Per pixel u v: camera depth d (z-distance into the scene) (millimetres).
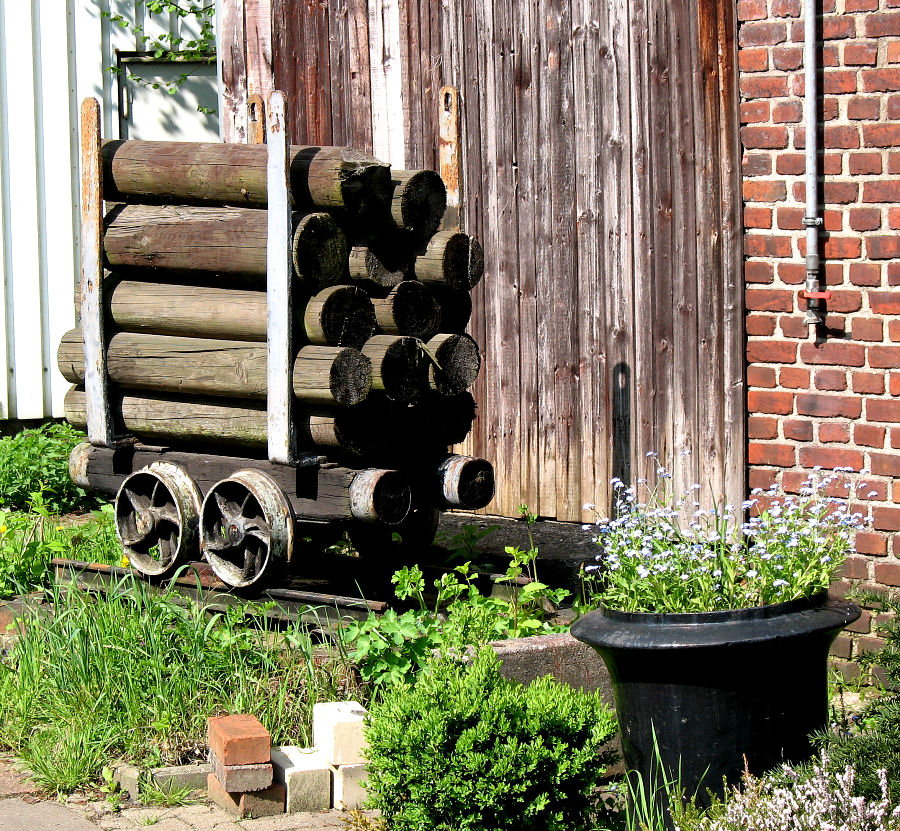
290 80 8578
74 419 6891
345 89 8336
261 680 5379
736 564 4680
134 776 4887
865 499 5969
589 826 4359
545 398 7555
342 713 4945
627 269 7102
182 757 5090
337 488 6027
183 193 6430
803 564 4629
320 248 5930
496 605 5918
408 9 7961
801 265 6102
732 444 6621
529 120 7477
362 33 8195
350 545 7500
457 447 7988
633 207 7035
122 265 6641
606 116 7113
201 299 6324
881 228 5828
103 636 5648
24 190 11609
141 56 12055
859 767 4070
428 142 7961
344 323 5965
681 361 6863
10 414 11617
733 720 4328
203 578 6531
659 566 4535
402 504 6102
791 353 6184
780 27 6047
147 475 6574
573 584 6836
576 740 4281
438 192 6250
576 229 7316
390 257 6246
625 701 4516
